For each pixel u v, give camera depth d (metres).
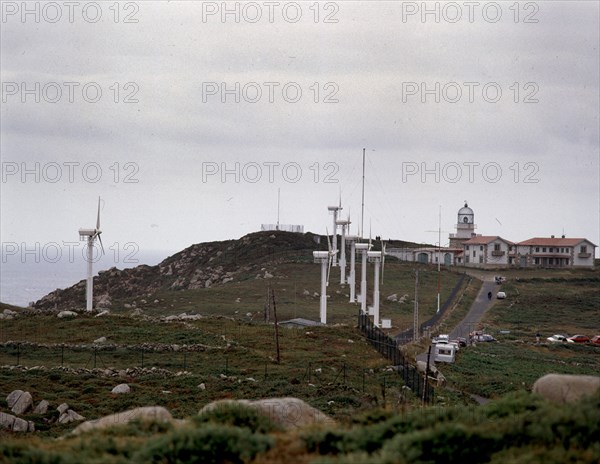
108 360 131.25
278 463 45.09
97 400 102.31
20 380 110.88
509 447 46.28
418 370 131.25
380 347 150.25
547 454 43.88
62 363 127.12
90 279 183.75
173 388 109.88
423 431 47.22
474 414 53.31
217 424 51.66
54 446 51.25
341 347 151.38
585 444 45.31
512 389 123.62
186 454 46.03
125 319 170.38
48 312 179.50
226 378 116.50
